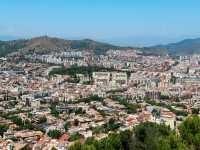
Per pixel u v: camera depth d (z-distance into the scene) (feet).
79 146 510.58
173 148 486.38
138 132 540.93
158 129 566.77
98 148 515.91
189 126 516.32
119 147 519.19
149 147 510.17
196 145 497.05
